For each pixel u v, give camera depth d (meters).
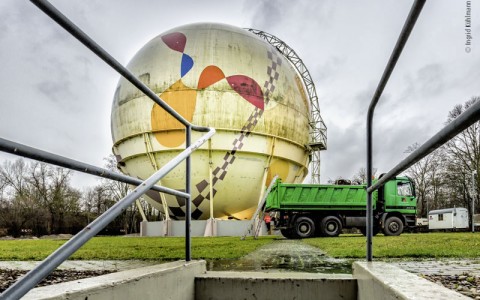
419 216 53.09
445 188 39.75
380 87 1.96
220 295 2.45
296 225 17.39
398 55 1.54
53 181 48.78
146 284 1.79
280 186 17.72
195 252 7.84
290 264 5.59
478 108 0.75
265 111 23.83
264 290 2.38
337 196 17.78
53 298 1.21
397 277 1.66
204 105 22.80
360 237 16.30
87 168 1.34
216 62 23.62
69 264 5.89
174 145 22.86
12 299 0.84
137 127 23.62
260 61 24.72
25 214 45.56
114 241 14.96
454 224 32.94
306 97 28.45
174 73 23.30
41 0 1.11
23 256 7.64
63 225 49.69
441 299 1.17
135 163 24.62
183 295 2.27
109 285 1.49
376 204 17.91
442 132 1.00
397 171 1.63
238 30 26.23
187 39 24.50
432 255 6.76
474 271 4.65
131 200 1.39
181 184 23.34
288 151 25.17
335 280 2.33
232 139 23.03
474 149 30.61
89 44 1.43
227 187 23.64
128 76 1.80
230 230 23.67
